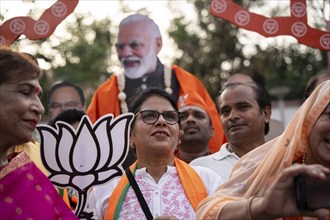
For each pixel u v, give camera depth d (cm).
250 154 260
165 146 305
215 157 387
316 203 193
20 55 235
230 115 381
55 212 241
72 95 593
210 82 1454
